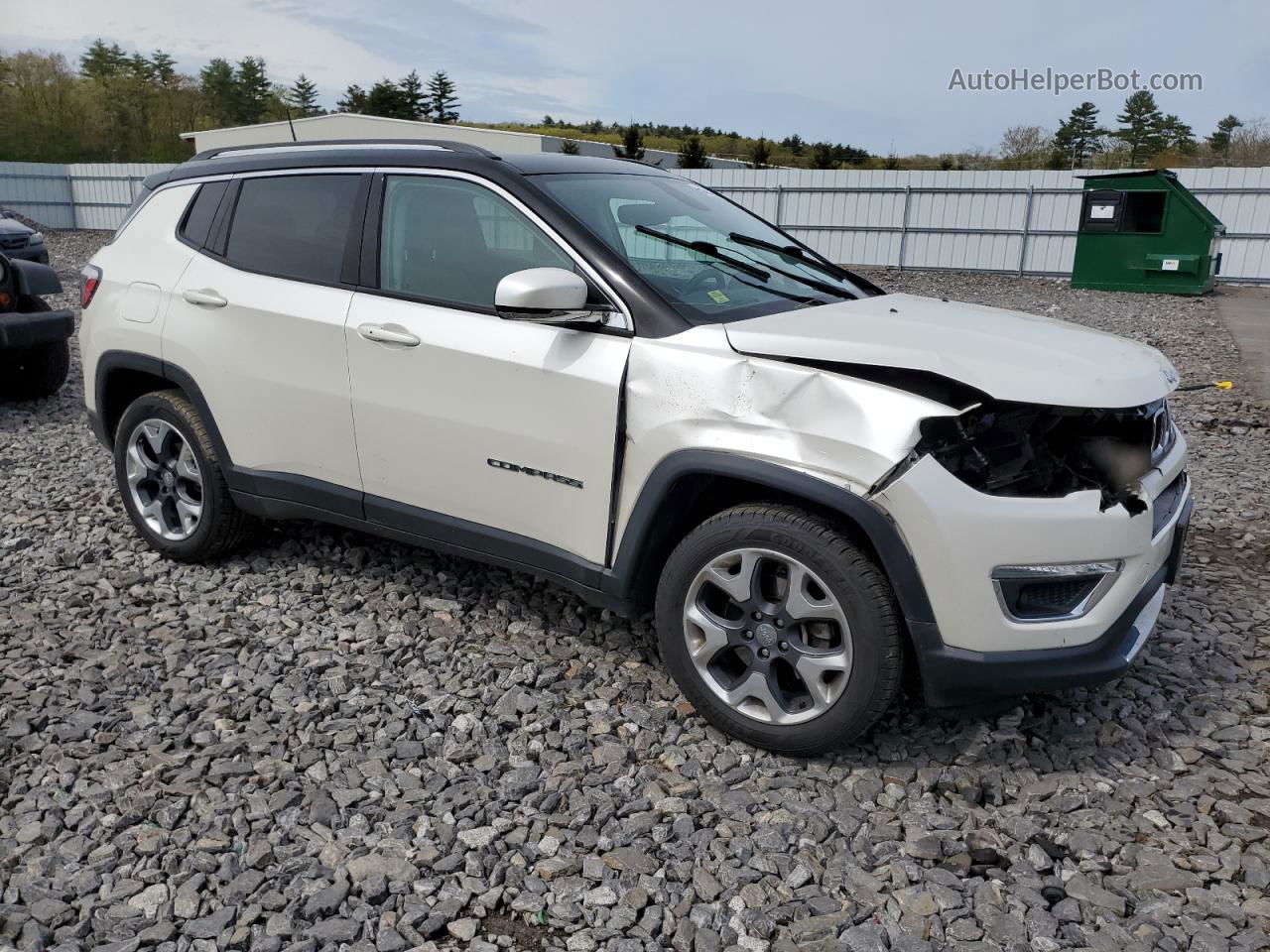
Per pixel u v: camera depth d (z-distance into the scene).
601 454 3.09
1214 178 22.22
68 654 3.61
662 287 3.13
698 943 2.30
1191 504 3.34
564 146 33.31
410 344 3.45
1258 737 3.23
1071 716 3.32
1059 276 23.89
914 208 25.14
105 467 5.99
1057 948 2.29
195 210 4.20
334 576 4.29
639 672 3.53
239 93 80.56
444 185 3.50
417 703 3.32
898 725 3.22
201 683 3.42
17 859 2.55
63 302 12.88
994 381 2.65
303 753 3.01
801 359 2.81
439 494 3.53
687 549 3.02
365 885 2.46
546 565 3.34
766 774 2.95
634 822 2.71
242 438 3.98
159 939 2.29
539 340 3.21
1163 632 3.98
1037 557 2.70
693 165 47.75
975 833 2.69
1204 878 2.54
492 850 2.61
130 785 2.86
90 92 58.97
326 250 3.76
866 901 2.45
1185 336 12.98
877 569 2.77
